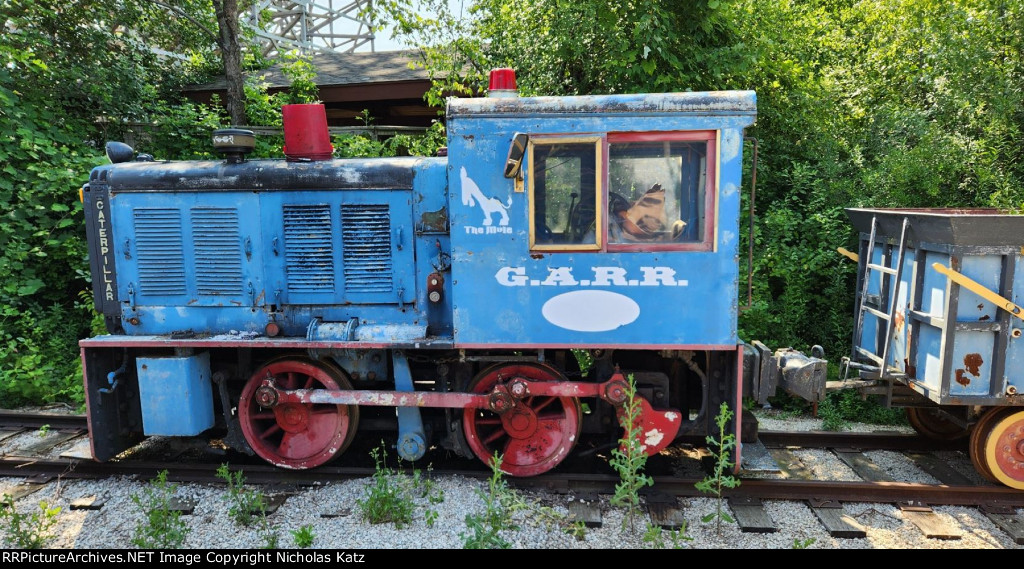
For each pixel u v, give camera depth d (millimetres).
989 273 3719
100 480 4301
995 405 3857
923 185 6898
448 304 4215
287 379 4438
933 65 7527
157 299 4395
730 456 4059
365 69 11562
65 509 3934
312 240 4242
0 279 6719
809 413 5902
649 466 4512
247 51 11883
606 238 3723
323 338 4094
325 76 11055
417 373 4527
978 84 7145
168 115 9469
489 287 3812
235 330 4355
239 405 4324
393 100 11086
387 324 4238
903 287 4305
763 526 3645
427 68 9000
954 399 3807
